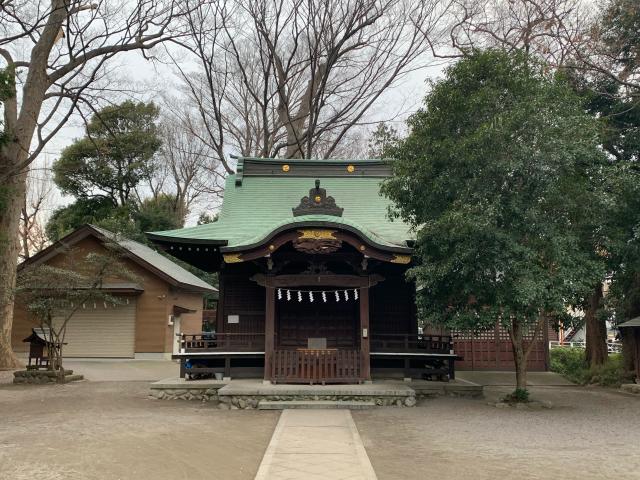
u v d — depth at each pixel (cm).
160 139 3862
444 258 1200
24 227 3709
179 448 814
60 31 2233
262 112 3114
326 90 2919
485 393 1548
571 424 1022
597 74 1716
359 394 1258
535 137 1120
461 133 1228
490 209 1084
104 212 3500
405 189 1300
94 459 738
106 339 2573
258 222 1684
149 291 2602
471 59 1243
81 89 2134
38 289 1817
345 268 1583
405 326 1614
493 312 1131
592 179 1213
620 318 1814
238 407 1247
